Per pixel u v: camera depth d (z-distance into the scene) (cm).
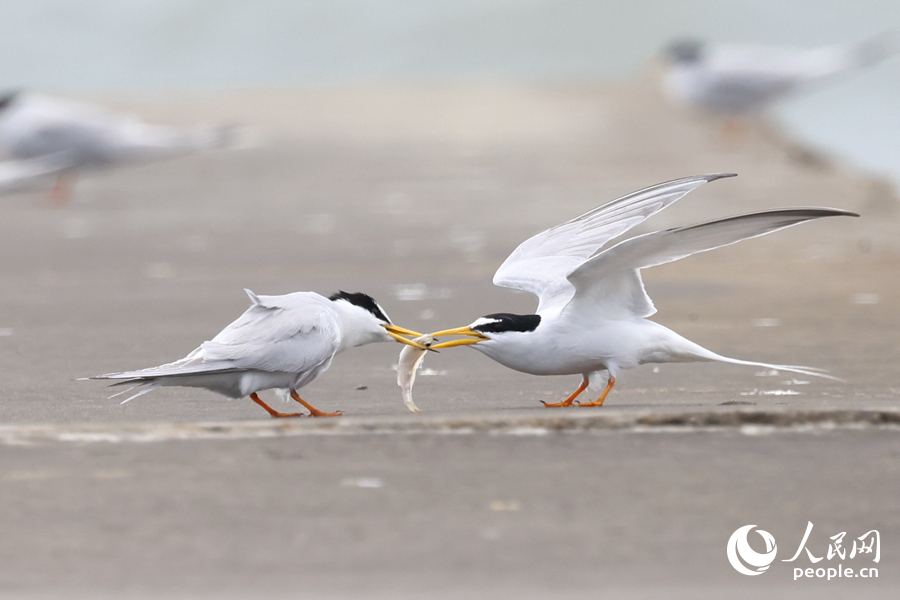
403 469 675
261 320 815
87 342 1193
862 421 765
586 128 3469
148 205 2458
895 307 1342
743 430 754
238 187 2644
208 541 568
